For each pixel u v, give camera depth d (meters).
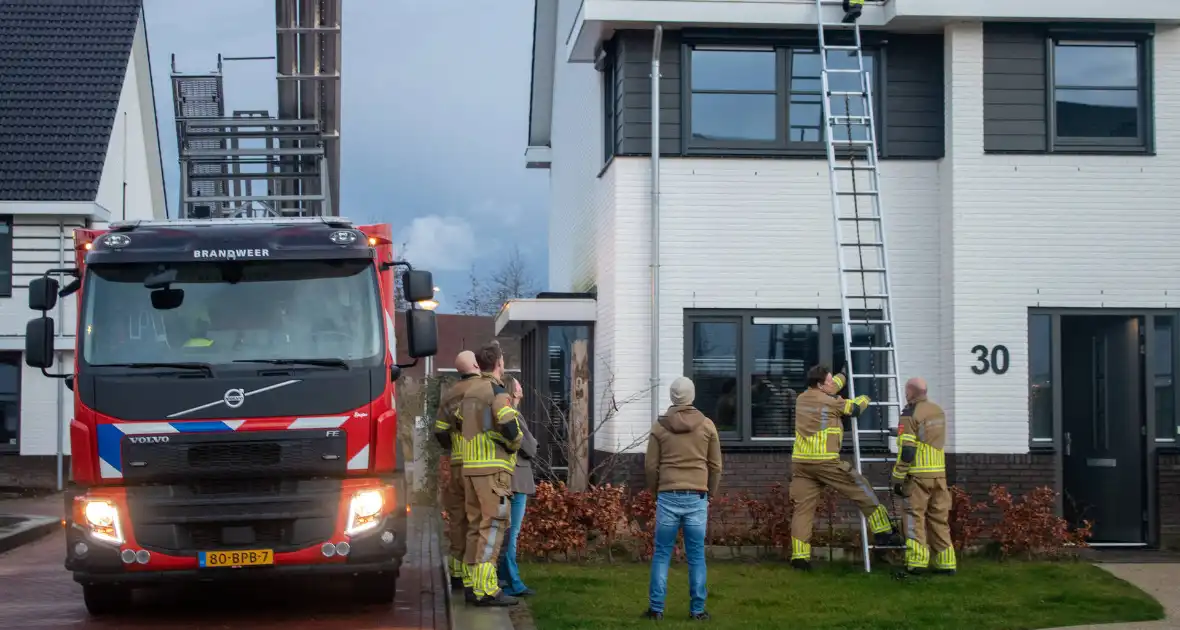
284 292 9.49
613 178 15.09
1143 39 14.95
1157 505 14.64
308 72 19.97
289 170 20.22
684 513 9.34
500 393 9.73
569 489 13.54
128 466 8.95
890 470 14.74
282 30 19.28
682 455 9.38
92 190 23.77
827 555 12.45
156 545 8.91
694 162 14.97
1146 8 14.62
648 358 14.87
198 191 19.86
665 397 14.81
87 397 9.06
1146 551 14.41
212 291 9.43
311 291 9.52
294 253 9.52
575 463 13.72
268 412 9.07
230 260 9.46
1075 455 15.55
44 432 23.58
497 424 9.69
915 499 11.60
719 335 15.00
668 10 14.64
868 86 14.34
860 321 13.57
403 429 23.14
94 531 8.93
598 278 16.41
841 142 14.28
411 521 17.72
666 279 14.92
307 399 9.12
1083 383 15.55
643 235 14.92
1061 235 14.79
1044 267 14.76
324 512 9.06
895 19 14.60
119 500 8.94
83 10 27.30
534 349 17.45
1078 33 14.80
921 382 11.78
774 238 15.02
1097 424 15.35
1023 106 14.84
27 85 25.59
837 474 11.75
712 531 12.78
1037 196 14.79
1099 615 9.83
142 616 9.91
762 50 15.13
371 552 9.11
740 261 14.98
